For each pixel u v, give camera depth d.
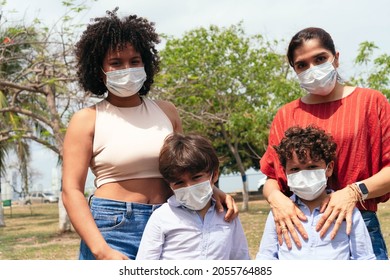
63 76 12.55
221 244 3.24
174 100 14.53
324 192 3.27
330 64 3.30
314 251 3.12
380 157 3.21
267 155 3.54
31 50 13.25
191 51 19.97
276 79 17.72
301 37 3.36
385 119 3.21
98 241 2.99
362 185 3.10
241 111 19.47
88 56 3.34
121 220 3.18
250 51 20.42
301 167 3.17
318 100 3.41
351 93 3.31
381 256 3.24
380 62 14.37
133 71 3.25
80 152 3.18
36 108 16.23
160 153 3.20
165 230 3.21
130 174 3.21
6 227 19.88
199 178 3.14
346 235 3.11
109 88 3.27
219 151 28.23
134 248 3.21
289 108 3.50
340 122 3.25
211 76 18.55
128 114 3.31
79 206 3.06
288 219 3.18
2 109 13.12
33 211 31.86
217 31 20.38
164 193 3.32
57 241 13.66
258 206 24.81
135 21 3.38
